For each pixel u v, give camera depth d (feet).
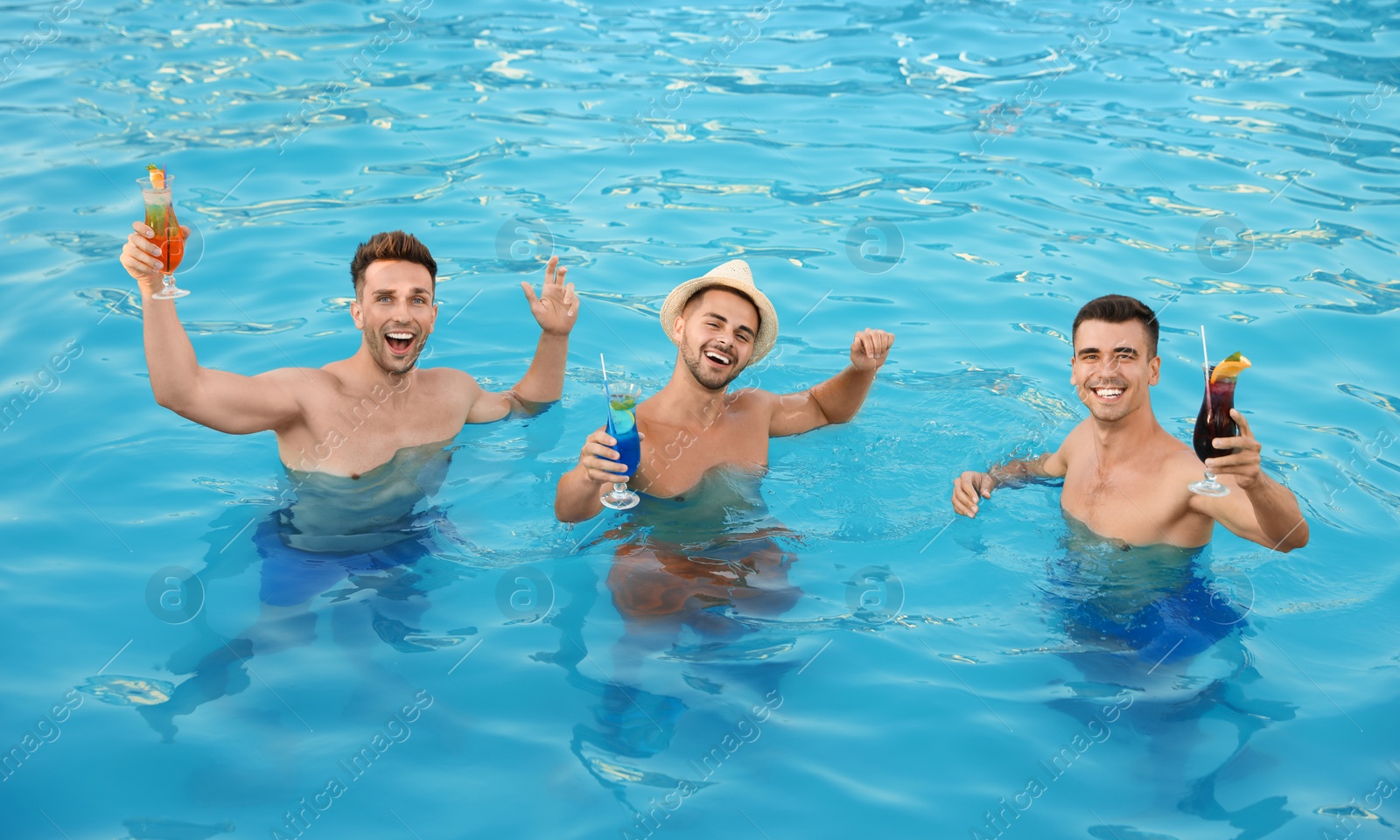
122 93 29.73
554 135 28.50
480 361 19.19
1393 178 26.18
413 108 29.78
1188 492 13.78
